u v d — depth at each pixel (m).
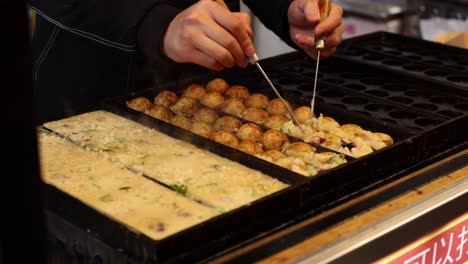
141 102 1.76
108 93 1.99
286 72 1.96
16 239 1.15
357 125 1.72
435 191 1.54
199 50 1.65
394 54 2.10
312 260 1.39
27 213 1.16
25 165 1.14
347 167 1.48
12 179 1.13
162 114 1.73
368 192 1.51
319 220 1.44
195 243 1.33
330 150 1.60
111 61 1.97
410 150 1.57
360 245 1.44
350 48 2.12
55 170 1.52
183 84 1.88
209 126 1.71
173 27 1.68
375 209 1.48
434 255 1.58
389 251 1.49
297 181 1.45
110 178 1.50
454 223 1.60
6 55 1.08
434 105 1.82
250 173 1.51
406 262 1.53
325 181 1.46
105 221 1.35
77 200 1.40
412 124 1.74
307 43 1.89
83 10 1.78
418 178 1.56
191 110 1.78
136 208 1.41
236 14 1.69
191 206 1.42
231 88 1.85
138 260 1.32
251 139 1.67
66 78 2.00
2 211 1.12
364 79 1.96
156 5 1.74
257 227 1.39
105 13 1.75
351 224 1.44
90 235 1.37
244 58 1.66
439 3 3.35
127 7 1.74
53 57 2.00
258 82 1.93
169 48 1.69
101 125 1.68
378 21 3.41
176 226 1.37
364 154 1.60
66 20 1.81
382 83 1.93
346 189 1.49
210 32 1.62
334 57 2.02
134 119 1.70
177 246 1.31
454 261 1.63
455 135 1.65
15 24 1.08
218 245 1.35
